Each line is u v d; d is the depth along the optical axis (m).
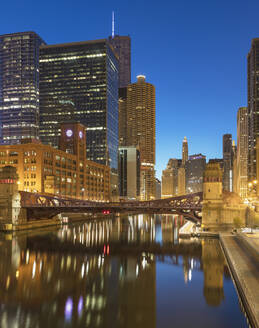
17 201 113.81
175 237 103.62
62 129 199.12
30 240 93.44
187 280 51.25
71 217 161.12
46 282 50.34
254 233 84.12
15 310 39.03
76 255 72.00
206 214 101.38
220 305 40.56
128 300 42.53
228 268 58.31
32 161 155.00
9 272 56.34
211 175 102.19
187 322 35.44
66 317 37.12
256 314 30.44
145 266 61.16
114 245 86.00
